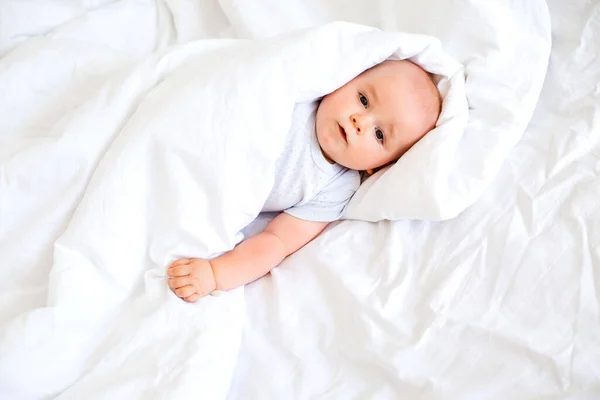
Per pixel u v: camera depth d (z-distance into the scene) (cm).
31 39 120
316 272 102
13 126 106
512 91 108
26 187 95
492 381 87
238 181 97
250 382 92
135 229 95
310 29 105
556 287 92
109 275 93
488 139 104
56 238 95
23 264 93
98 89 105
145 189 96
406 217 103
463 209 101
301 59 101
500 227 98
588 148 104
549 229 97
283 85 99
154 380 84
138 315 92
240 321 96
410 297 97
